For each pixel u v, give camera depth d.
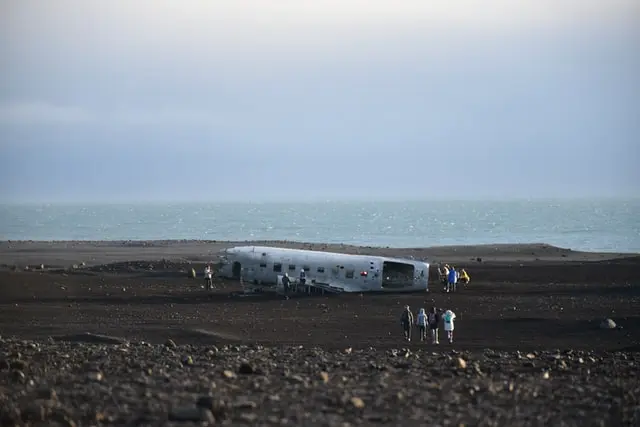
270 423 66.31
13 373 85.06
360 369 96.06
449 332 171.12
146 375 88.19
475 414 71.44
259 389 79.94
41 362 97.19
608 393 84.06
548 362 110.50
